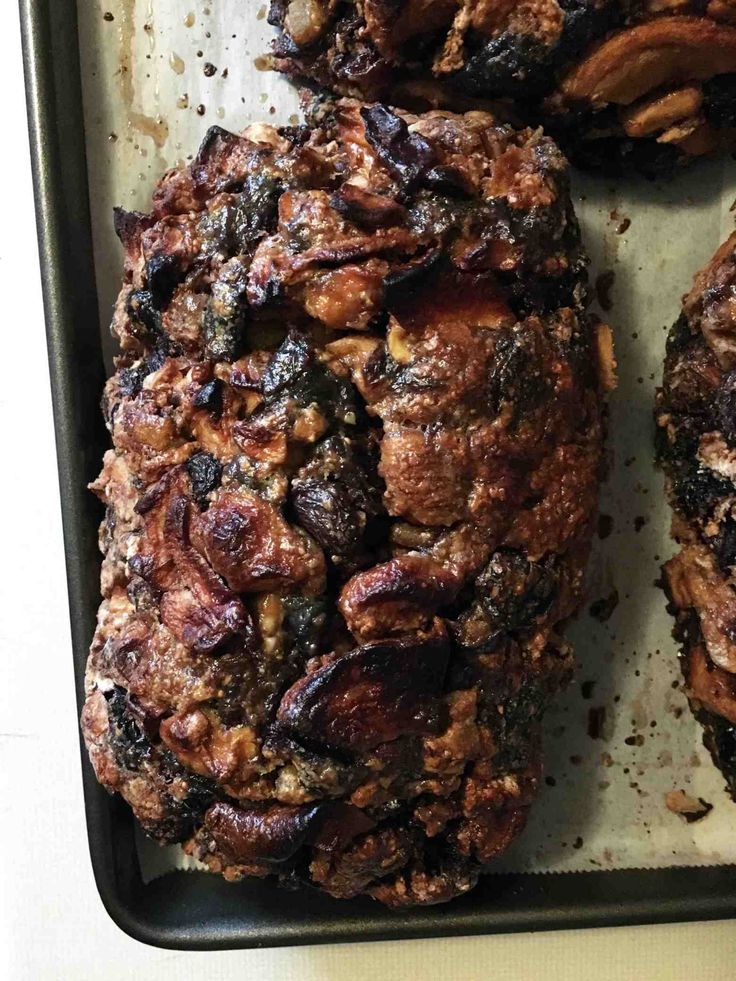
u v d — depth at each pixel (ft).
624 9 0.89
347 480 0.81
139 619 0.87
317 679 0.79
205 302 0.87
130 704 0.85
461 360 0.81
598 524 1.08
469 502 0.81
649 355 1.08
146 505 0.85
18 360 1.11
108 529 0.93
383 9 0.91
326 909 1.01
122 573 0.90
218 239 0.87
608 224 1.08
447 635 0.81
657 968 1.09
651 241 1.08
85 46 1.07
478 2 0.90
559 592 0.88
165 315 0.89
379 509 0.82
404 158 0.84
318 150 0.90
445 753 0.82
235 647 0.82
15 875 1.12
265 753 0.82
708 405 1.00
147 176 1.08
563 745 1.08
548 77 0.94
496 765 0.87
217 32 1.08
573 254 0.91
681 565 1.03
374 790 0.83
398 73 0.99
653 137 1.01
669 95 0.95
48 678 1.12
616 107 0.98
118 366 0.98
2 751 1.13
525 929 1.01
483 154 0.88
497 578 0.83
